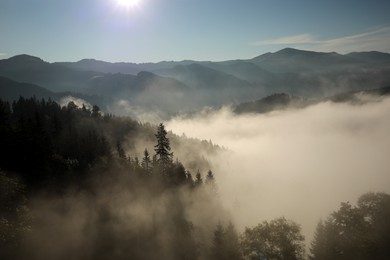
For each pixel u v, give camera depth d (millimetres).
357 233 32031
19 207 30531
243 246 30938
